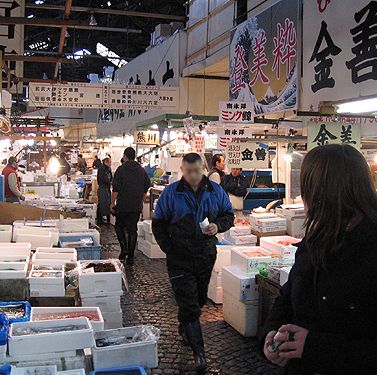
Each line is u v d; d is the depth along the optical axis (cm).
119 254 867
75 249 562
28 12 1942
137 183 776
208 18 1049
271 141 572
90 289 436
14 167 965
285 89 644
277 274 439
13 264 442
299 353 146
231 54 812
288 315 175
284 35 645
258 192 868
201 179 421
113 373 309
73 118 2181
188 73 1127
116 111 1647
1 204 732
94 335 356
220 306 578
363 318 144
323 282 150
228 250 579
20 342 305
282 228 618
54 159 1345
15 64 966
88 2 1897
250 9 878
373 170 542
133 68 1484
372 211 148
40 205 878
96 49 2498
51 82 1110
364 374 140
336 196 148
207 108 1180
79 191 1378
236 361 423
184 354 434
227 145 674
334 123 473
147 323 514
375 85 487
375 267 142
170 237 420
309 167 155
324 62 563
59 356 312
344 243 147
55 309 380
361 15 503
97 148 2273
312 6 583
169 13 1898
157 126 1102
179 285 410
